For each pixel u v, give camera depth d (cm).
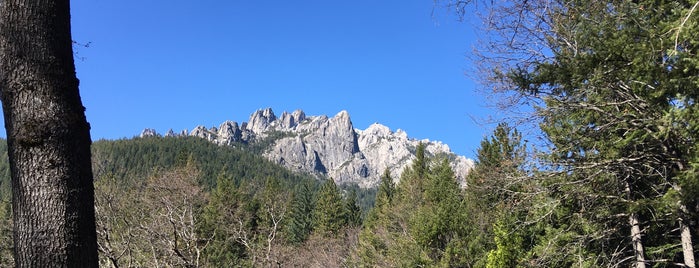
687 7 664
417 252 1791
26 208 232
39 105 238
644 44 614
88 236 247
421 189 3416
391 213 2939
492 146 1689
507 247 1456
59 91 246
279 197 3228
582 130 946
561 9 785
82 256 241
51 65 244
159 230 906
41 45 243
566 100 837
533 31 799
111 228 871
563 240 1176
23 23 241
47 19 247
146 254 934
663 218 1020
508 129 952
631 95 832
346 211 5756
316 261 3017
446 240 1805
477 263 1636
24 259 230
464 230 1728
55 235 233
